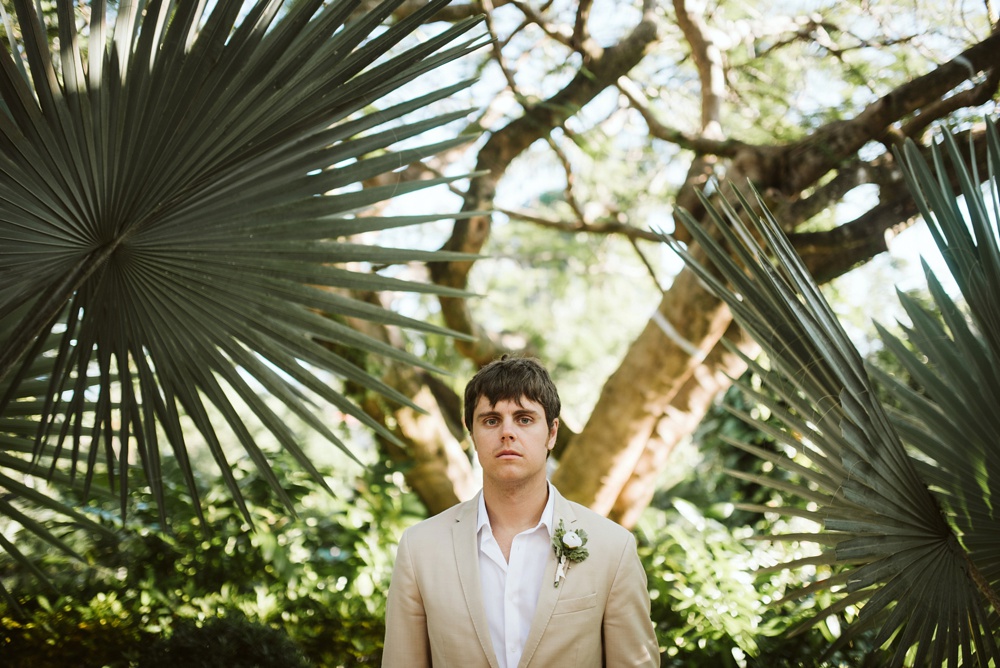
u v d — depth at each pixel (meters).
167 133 1.88
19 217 1.89
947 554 1.96
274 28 1.83
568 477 5.12
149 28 1.76
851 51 4.72
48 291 1.94
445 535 1.90
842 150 4.21
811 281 1.98
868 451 1.87
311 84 1.96
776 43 5.03
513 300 9.05
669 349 4.68
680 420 5.04
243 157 2.02
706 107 5.14
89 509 4.05
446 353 6.34
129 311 2.22
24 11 1.72
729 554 4.30
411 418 5.38
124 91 1.82
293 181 2.12
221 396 2.42
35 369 2.84
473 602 1.80
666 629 4.09
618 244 7.98
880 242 4.30
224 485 4.49
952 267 2.11
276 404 6.76
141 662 3.24
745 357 2.14
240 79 1.86
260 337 2.35
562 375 8.84
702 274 2.13
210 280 2.21
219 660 3.16
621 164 6.36
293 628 3.98
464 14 5.01
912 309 2.30
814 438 2.03
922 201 2.17
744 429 5.39
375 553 4.45
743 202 2.10
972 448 2.18
